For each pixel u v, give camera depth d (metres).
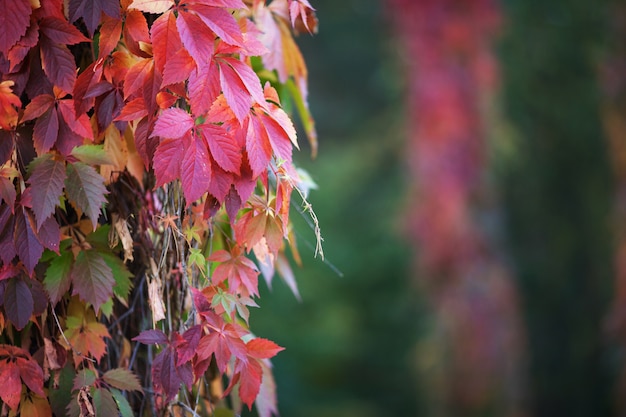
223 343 1.13
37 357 1.18
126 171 1.23
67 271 1.16
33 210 1.07
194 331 1.12
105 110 1.11
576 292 8.43
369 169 10.56
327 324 9.46
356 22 12.10
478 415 7.15
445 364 7.21
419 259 7.51
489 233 7.40
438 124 7.32
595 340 8.15
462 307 7.21
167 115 1.02
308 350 9.27
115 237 1.19
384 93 11.34
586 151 8.38
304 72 1.52
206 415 1.38
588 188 8.40
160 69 1.04
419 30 7.33
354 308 9.85
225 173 1.07
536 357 8.44
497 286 7.27
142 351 1.28
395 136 9.98
